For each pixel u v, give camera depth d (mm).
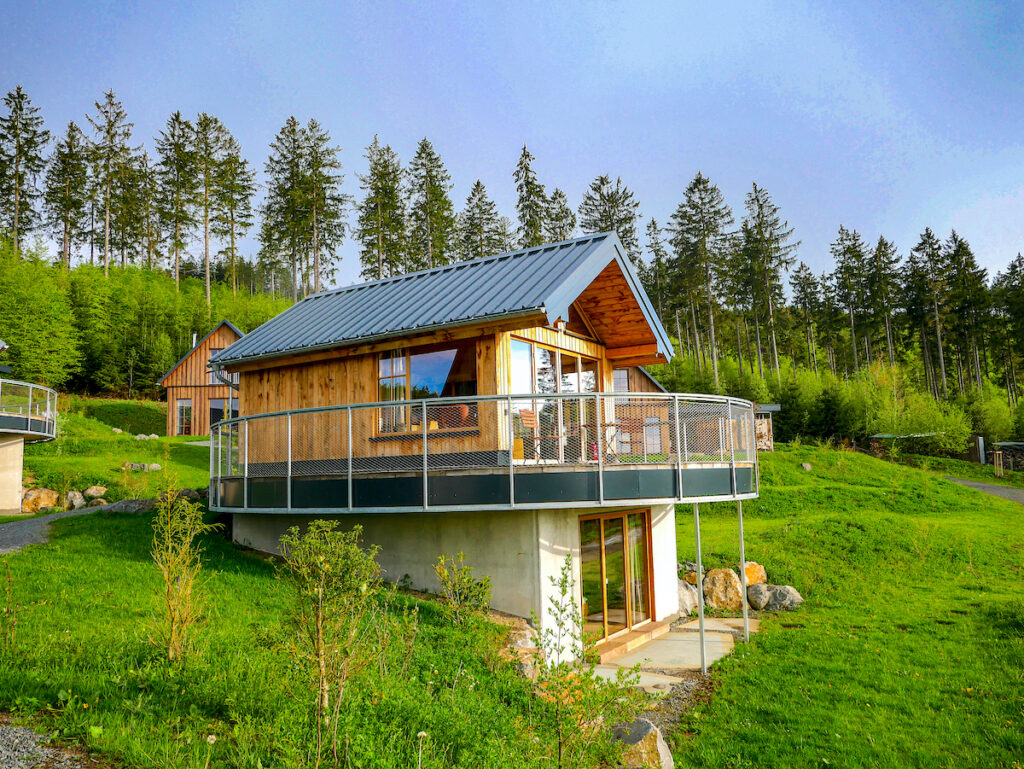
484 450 11102
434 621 9648
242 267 89125
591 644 6625
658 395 11039
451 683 7293
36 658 6223
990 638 11594
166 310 55406
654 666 10953
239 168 61406
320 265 57094
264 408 14180
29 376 39906
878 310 66875
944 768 7105
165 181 59219
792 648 11547
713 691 9742
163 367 50031
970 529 21500
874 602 14797
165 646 6770
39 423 22453
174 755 4629
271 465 13680
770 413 39344
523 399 10977
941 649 11125
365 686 6023
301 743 4875
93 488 22250
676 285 57531
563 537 11281
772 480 29625
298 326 14203
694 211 57219
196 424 39094
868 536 19328
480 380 11328
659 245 64562
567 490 10141
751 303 64188
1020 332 63094
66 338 43438
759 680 10008
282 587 10086
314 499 11305
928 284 66250
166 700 5645
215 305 59719
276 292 84250
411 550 11938
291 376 13812
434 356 11945
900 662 10570
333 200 56094
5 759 4344
